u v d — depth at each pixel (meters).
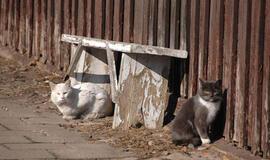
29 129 7.35
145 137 7.23
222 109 6.96
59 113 8.51
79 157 6.16
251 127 6.44
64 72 10.48
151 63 7.67
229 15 6.68
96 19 9.59
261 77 6.28
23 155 6.07
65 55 10.38
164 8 7.85
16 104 8.83
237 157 6.32
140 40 8.37
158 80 7.73
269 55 6.09
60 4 10.48
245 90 6.48
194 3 7.30
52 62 10.94
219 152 6.57
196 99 6.91
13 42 12.17
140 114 7.73
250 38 6.41
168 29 7.90
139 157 6.32
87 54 8.91
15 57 11.93
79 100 8.07
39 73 10.95
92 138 7.12
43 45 11.16
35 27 11.36
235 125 6.71
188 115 6.96
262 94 6.25
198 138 6.99
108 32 9.26
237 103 6.64
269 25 6.09
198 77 7.37
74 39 8.67
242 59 6.49
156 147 6.78
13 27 12.17
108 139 7.09
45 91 9.77
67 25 10.35
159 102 7.74
